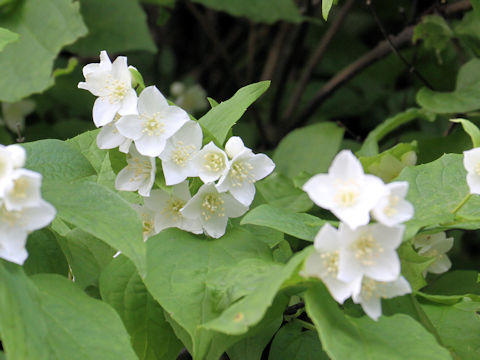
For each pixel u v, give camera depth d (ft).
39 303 1.26
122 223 1.35
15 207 1.21
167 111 1.49
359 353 1.23
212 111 1.60
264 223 1.36
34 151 1.50
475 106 2.07
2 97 2.31
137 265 1.32
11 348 1.18
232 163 1.47
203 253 1.44
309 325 1.53
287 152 2.30
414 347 1.26
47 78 2.32
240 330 1.20
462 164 1.56
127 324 1.43
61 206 1.35
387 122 2.15
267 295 1.22
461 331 1.44
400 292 1.27
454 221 1.49
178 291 1.38
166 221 1.52
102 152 1.69
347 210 1.24
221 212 1.50
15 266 1.26
